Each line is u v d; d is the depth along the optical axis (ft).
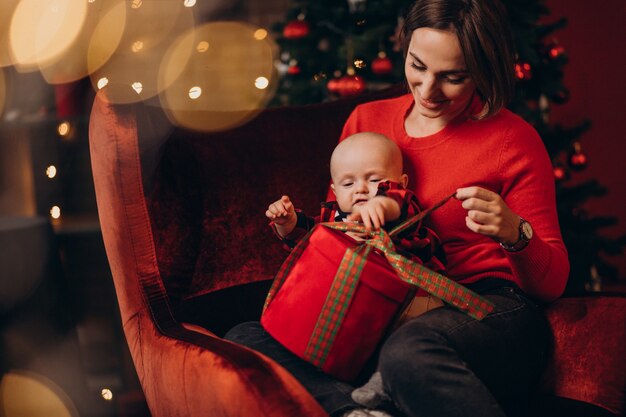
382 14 9.05
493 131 4.72
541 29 9.05
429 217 4.75
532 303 4.49
